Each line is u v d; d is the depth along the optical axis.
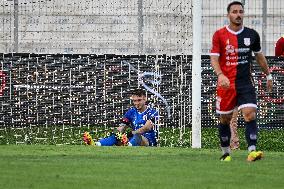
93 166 21.50
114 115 42.75
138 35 45.47
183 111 41.41
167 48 44.19
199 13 35.00
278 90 44.94
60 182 17.83
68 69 42.75
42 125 42.56
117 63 42.75
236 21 24.27
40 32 47.00
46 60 42.59
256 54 24.98
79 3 47.00
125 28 46.94
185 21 43.44
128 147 30.22
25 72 42.47
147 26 45.25
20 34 46.81
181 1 43.47
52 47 47.22
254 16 51.88
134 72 42.56
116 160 23.70
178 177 19.17
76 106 42.72
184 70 41.78
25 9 46.59
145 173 19.97
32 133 41.31
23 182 17.75
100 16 47.12
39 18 46.94
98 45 47.25
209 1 50.06
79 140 38.66
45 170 20.28
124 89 42.66
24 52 46.66
